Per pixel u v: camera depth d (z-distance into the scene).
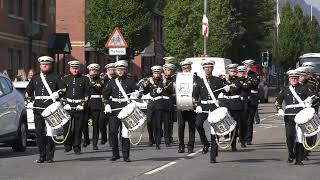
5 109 31.72
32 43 74.88
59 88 29.03
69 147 33.53
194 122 32.88
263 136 42.81
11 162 29.28
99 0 67.25
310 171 26.23
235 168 27.09
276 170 26.52
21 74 47.12
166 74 35.75
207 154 32.28
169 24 103.75
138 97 29.17
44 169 26.75
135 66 120.56
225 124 27.16
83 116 32.72
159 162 29.09
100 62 107.44
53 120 27.69
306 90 27.98
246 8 114.06
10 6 68.88
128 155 29.22
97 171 26.06
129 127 27.72
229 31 103.69
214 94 30.09
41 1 78.38
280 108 28.20
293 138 28.39
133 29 66.88
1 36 65.75
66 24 103.31
